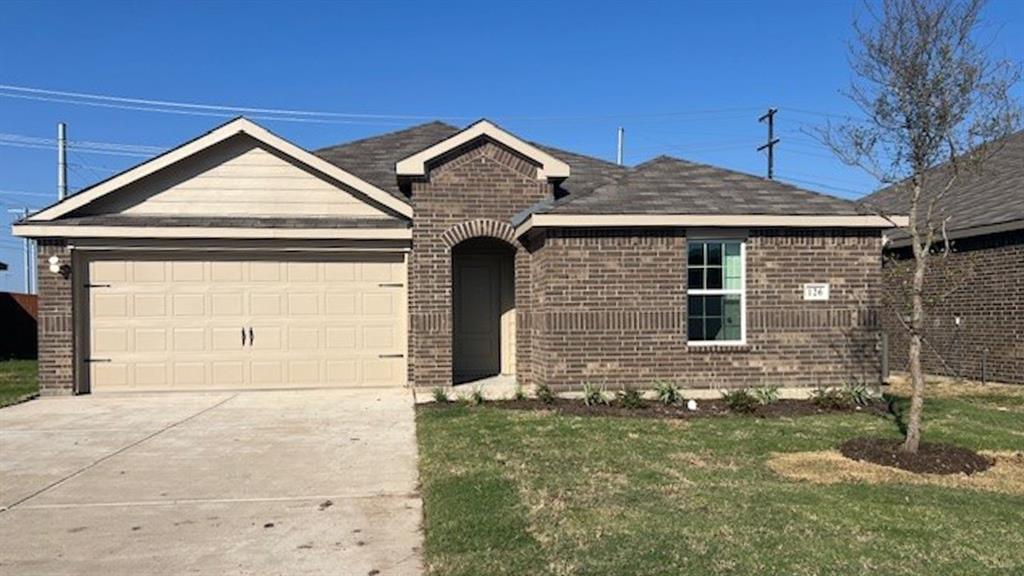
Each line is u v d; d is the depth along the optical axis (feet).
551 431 31.07
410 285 45.50
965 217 50.08
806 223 40.52
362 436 31.53
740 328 41.47
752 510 20.07
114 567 17.10
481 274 49.29
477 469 24.77
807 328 41.32
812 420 33.58
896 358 56.70
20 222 42.27
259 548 18.26
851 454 26.58
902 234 52.60
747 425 32.27
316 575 16.56
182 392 44.11
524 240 44.83
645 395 40.01
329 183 46.11
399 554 17.84
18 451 28.91
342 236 44.37
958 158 25.66
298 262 45.29
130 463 26.94
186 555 17.83
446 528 19.02
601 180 51.83
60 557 17.74
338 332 45.55
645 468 24.82
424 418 34.78
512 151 45.06
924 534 18.20
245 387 44.83
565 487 22.44
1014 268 45.91
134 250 43.86
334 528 19.74
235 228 43.60
